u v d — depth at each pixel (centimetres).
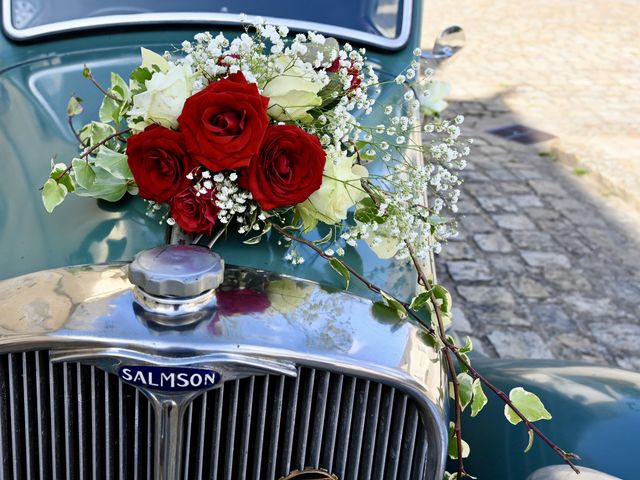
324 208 134
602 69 710
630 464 150
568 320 338
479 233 409
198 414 127
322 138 141
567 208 443
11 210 140
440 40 254
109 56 197
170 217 140
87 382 126
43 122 165
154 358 117
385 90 197
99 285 125
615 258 392
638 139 542
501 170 490
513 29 830
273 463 132
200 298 121
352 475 134
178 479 127
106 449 129
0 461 130
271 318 123
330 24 214
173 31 208
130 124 142
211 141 122
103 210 142
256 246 139
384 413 130
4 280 126
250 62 140
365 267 140
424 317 137
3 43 198
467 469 157
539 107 606
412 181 145
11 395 125
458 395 135
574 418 159
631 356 316
